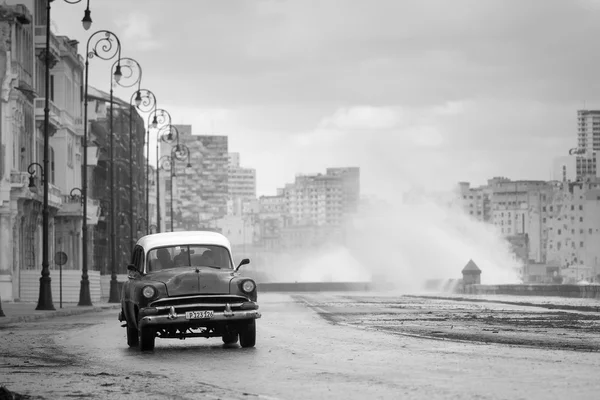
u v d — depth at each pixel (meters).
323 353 29.48
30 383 22.78
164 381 22.80
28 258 103.69
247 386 21.44
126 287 34.56
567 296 115.38
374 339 35.44
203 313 31.08
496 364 24.95
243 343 32.19
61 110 118.31
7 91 93.75
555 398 18.41
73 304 90.38
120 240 169.00
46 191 72.31
